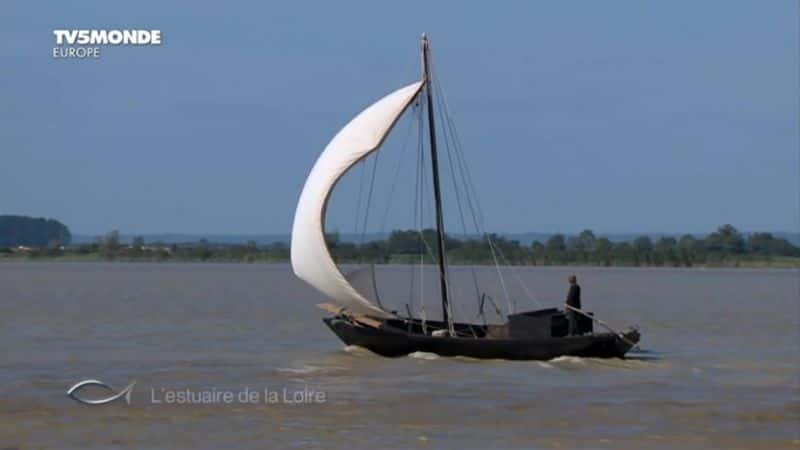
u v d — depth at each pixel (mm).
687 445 101812
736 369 149000
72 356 164375
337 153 156625
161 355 165250
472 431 106688
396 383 132000
